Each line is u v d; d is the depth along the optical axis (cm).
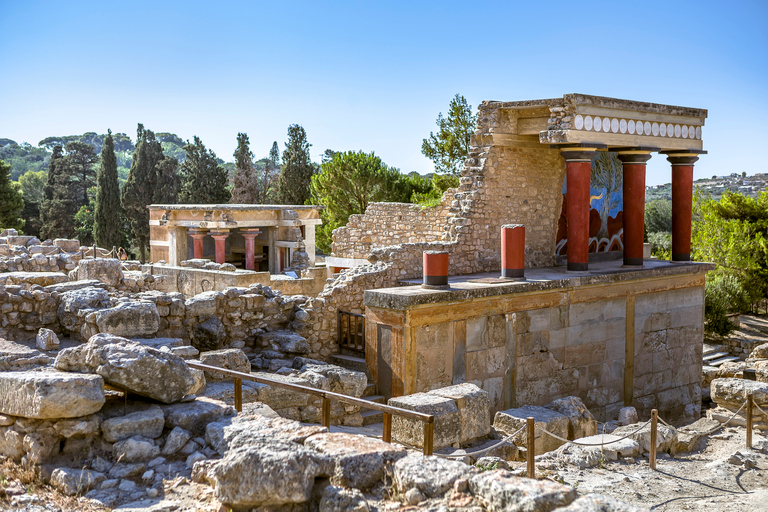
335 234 2578
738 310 3297
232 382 1005
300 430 696
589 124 1675
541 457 1069
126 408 774
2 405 720
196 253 3250
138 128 6762
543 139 1672
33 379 698
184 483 671
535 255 1911
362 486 610
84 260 1388
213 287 1852
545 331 1591
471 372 1441
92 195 8375
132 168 6544
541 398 1592
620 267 1884
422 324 1341
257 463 586
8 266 1744
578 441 1126
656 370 1892
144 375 761
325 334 1524
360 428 1166
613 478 989
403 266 1673
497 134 1778
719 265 3647
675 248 2097
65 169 7725
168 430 765
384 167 4141
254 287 1432
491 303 1469
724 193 4144
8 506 612
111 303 1145
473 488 576
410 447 986
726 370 1828
